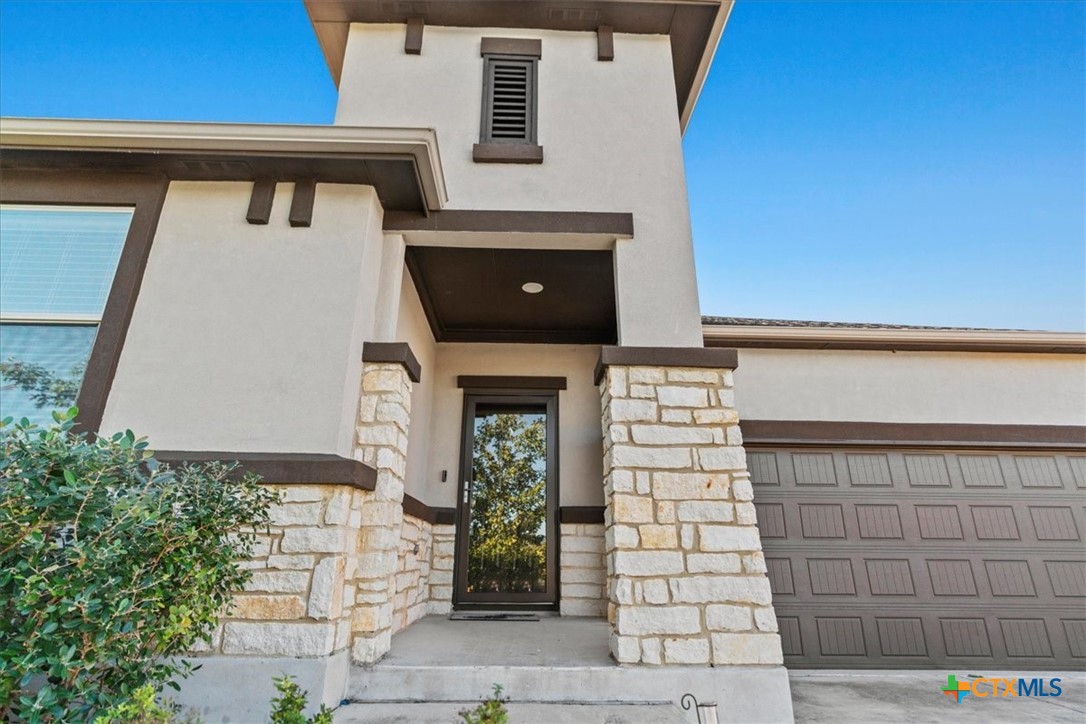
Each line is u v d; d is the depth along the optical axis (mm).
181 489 2852
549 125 5367
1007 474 5551
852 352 5887
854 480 5465
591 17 5754
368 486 3887
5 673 2133
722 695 3549
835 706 3947
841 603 5086
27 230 4211
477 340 7164
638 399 4227
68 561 2348
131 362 3914
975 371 5848
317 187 4453
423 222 4793
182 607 2629
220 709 3156
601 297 6277
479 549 6562
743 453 4125
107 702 2326
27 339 3961
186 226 4293
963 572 5199
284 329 4043
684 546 3881
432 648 4195
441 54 5641
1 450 2336
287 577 3402
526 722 3232
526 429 7066
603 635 4812
